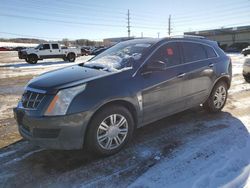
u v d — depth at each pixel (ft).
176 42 14.66
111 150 11.45
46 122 10.00
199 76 15.24
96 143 10.87
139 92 12.03
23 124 10.99
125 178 9.82
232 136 13.35
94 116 10.69
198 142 12.71
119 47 15.19
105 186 9.36
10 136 14.21
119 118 11.57
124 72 11.87
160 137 13.42
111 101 11.09
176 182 9.42
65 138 10.18
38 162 11.14
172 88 13.66
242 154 11.33
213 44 17.26
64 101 10.12
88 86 10.65
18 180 9.82
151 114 12.97
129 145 12.52
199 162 10.76
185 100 14.67
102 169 10.47
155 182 9.47
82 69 12.82
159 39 14.21
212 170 10.09
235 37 169.89
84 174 10.14
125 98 11.45
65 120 10.02
